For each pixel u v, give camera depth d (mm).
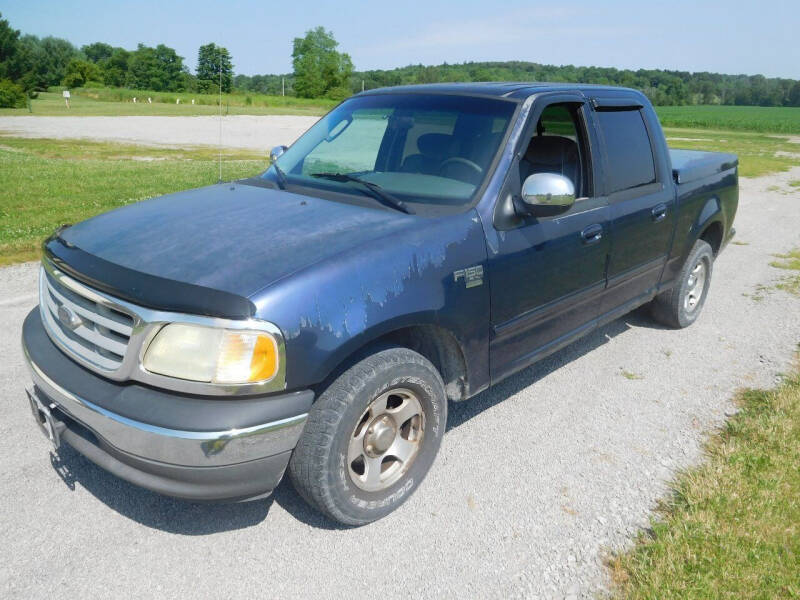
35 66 104625
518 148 3367
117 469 2486
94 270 2621
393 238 2820
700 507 3037
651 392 4336
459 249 2998
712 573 2604
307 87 104750
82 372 2625
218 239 2787
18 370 4273
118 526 2861
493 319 3236
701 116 94062
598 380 4504
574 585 2592
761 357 4957
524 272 3340
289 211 3127
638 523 2973
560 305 3711
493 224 3182
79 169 14609
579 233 3688
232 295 2365
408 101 3840
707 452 3586
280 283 2439
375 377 2650
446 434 3744
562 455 3541
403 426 3045
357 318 2557
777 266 7781
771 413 3969
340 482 2689
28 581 2521
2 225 8320
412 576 2629
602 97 4117
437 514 3020
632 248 4266
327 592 2533
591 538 2869
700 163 5211
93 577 2562
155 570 2615
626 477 3340
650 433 3797
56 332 2812
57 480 3158
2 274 6324
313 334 2443
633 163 4297
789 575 2604
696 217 5066
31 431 3572
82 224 3246
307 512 3020
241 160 18719
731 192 5688
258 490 2500
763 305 6246
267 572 2627
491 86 3787
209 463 2336
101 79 130750
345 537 2850
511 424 3871
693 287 5465
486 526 2939
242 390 2344
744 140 44938
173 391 2367
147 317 2371
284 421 2418
